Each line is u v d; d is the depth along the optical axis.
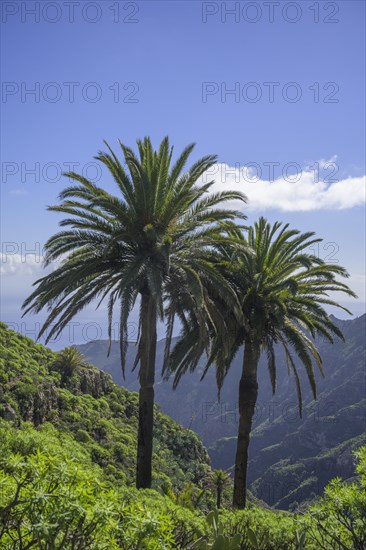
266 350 31.78
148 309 25.28
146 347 25.33
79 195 24.16
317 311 28.06
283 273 28.88
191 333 29.33
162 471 59.91
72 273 23.44
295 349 29.05
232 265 28.12
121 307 22.28
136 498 9.47
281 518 11.48
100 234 24.80
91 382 71.44
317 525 7.71
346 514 7.52
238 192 25.41
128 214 23.70
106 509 4.13
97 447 54.03
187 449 71.94
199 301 22.58
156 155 24.64
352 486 7.70
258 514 11.56
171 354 29.44
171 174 24.41
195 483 64.06
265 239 29.61
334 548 7.42
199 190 24.50
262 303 28.77
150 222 24.33
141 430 25.08
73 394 66.12
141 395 25.30
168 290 25.12
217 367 30.16
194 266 24.95
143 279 24.08
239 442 30.11
